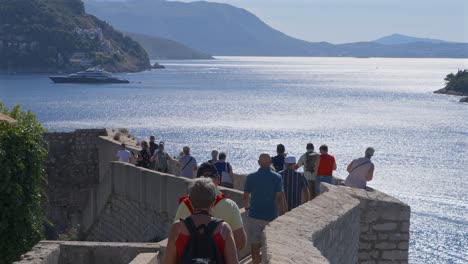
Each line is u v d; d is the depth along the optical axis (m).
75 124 101.31
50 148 31.84
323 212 10.57
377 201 12.66
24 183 18.09
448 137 97.75
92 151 32.12
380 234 12.69
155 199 20.80
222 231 6.19
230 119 117.31
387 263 12.71
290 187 14.20
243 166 69.44
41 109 127.44
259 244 11.78
